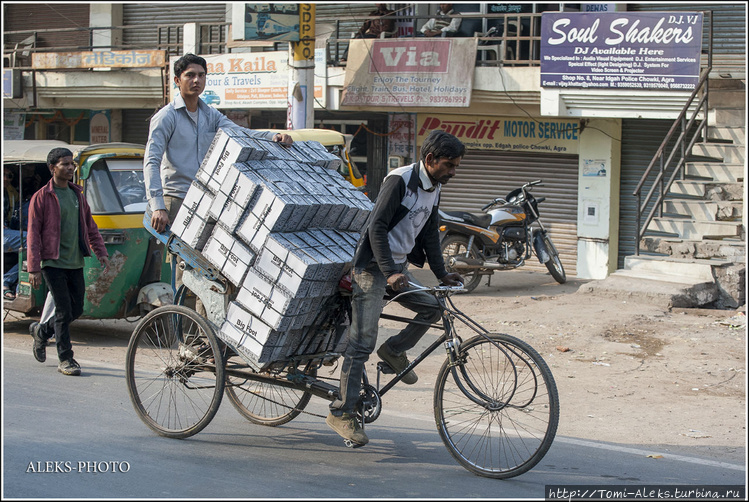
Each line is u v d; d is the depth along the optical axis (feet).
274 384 15.65
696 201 34.04
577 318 28.86
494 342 14.23
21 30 58.03
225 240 15.05
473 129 43.19
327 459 15.20
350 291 14.94
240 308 15.03
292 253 14.11
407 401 20.27
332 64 44.32
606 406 19.98
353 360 14.51
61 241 21.06
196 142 17.72
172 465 14.58
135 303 25.88
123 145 26.37
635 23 35.86
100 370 22.13
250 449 15.70
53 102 53.72
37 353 22.34
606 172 40.40
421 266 15.33
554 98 37.91
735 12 40.04
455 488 13.65
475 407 15.08
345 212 15.79
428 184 14.17
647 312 29.55
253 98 44.62
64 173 20.93
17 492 13.09
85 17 56.90
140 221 25.55
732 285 31.53
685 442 17.06
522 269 42.37
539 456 13.66
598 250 41.01
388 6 46.09
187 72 17.29
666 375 22.84
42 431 16.47
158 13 54.85
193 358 16.39
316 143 17.66
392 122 45.01
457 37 41.78
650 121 40.52
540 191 42.47
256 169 15.07
